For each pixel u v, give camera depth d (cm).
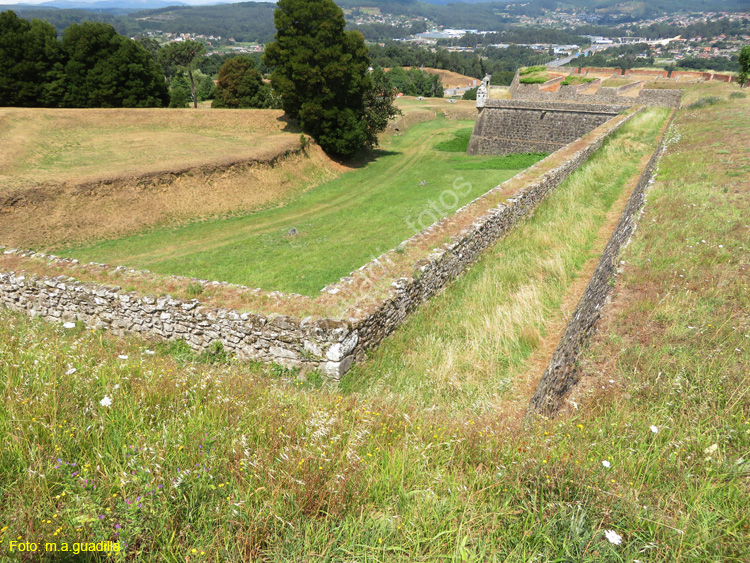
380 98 4091
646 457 333
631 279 659
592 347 506
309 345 731
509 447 379
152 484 295
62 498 297
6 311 960
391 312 862
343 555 271
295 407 476
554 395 500
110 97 4222
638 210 977
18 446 329
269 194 2923
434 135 5156
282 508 296
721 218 863
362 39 3575
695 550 250
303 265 1717
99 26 4116
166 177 2523
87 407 397
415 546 273
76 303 903
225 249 2016
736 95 2817
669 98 3319
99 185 2291
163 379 508
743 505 280
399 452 376
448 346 812
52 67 4041
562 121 3709
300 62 3362
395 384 711
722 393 391
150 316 848
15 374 447
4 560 240
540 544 268
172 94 5738
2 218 1972
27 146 2672
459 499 316
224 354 805
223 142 3372
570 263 1155
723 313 538
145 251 2019
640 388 424
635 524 272
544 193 1712
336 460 358
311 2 3284
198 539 272
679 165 1338
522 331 832
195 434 376
